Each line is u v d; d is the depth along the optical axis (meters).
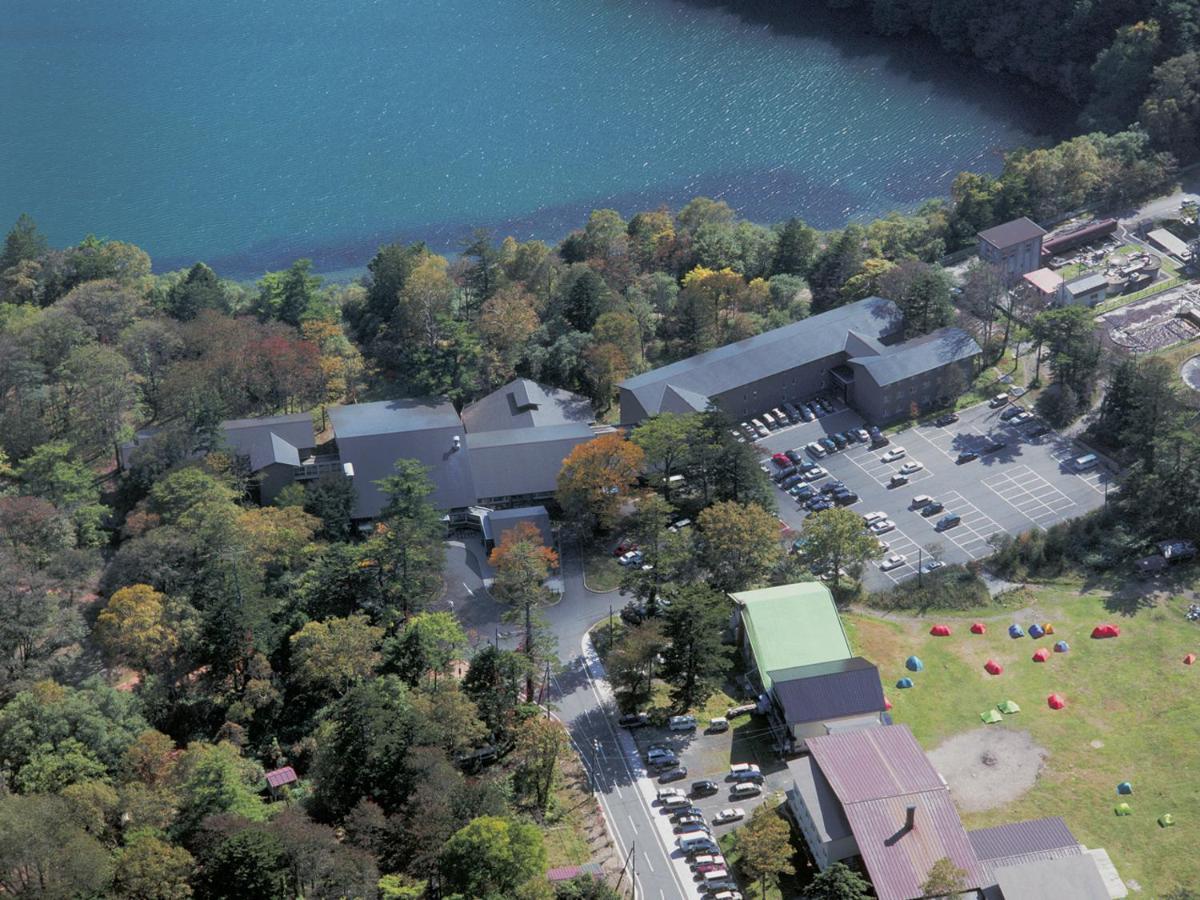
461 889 192.88
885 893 197.62
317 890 193.12
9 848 185.25
